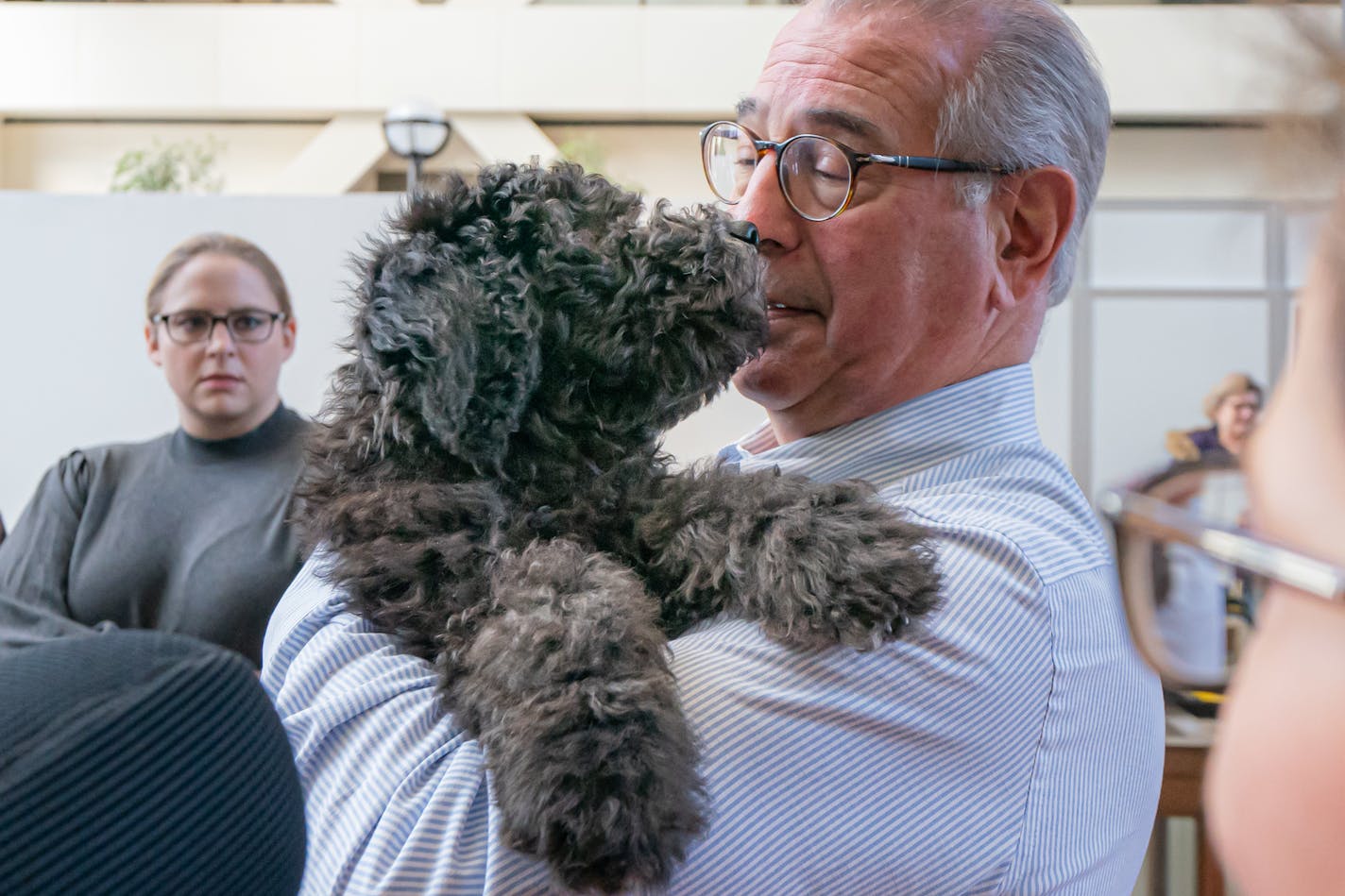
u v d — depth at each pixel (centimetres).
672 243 134
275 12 1019
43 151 1059
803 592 114
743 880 102
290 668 125
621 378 132
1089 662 125
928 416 148
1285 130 39
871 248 146
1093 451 441
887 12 150
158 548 264
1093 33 921
